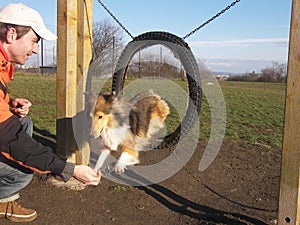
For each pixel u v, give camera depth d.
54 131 7.58
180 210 3.78
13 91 18.39
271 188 4.56
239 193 4.35
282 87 31.89
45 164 2.17
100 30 20.91
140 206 3.84
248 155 6.21
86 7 4.25
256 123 10.40
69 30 4.14
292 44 2.60
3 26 2.37
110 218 3.54
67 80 4.21
